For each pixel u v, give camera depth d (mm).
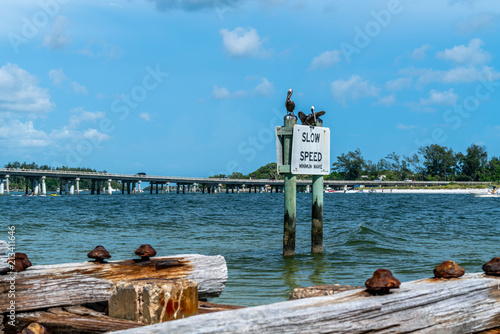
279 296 6656
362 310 2510
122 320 3166
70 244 13141
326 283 7746
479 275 3299
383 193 165875
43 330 2932
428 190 157375
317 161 11250
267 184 168000
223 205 52875
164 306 3107
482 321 3014
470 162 178250
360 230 16875
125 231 17750
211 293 4449
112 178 136375
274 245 13305
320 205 11570
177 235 16234
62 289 3662
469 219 26859
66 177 131250
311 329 2340
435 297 2822
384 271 2762
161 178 145000
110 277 3924
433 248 12727
